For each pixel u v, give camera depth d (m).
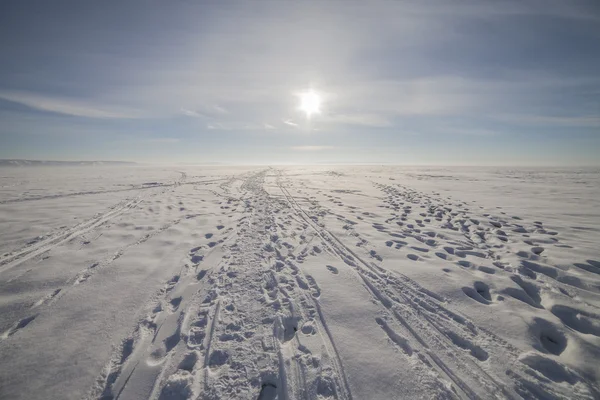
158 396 2.37
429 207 10.56
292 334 3.23
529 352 2.77
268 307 3.71
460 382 2.46
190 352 2.88
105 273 4.79
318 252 5.75
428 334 3.12
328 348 2.91
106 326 3.32
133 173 36.28
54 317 3.48
